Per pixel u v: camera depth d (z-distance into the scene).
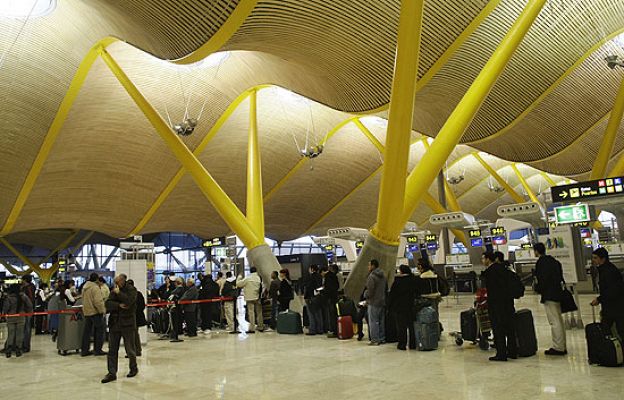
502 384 5.78
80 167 24.91
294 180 33.56
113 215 30.14
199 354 9.63
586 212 11.03
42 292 17.16
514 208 20.86
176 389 6.52
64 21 15.18
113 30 13.80
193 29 11.43
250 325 13.41
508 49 11.90
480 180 47.00
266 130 27.19
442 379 6.25
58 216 28.77
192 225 34.59
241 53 17.88
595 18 14.63
